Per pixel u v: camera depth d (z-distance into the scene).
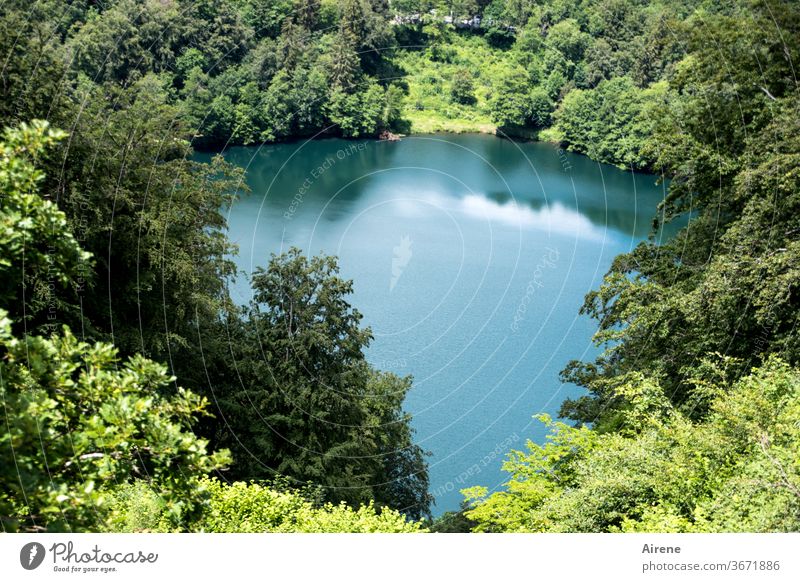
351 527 21.97
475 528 24.56
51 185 28.86
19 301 25.62
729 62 32.91
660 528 17.50
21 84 28.77
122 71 68.00
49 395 13.11
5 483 12.03
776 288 25.34
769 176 27.34
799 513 16.08
